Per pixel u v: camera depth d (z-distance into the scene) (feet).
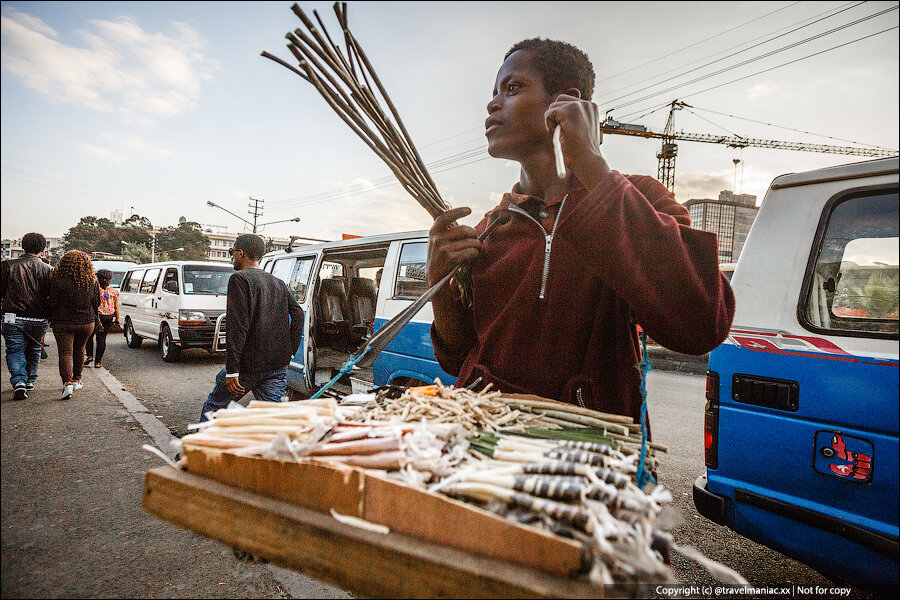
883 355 6.00
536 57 4.15
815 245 7.06
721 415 7.61
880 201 6.62
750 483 7.19
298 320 12.51
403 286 14.10
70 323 18.29
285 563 3.21
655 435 16.08
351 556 2.98
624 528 2.55
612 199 3.29
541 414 3.88
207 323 28.07
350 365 4.51
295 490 3.40
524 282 4.33
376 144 4.00
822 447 6.43
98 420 15.74
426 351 12.57
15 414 16.20
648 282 3.23
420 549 2.84
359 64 4.05
